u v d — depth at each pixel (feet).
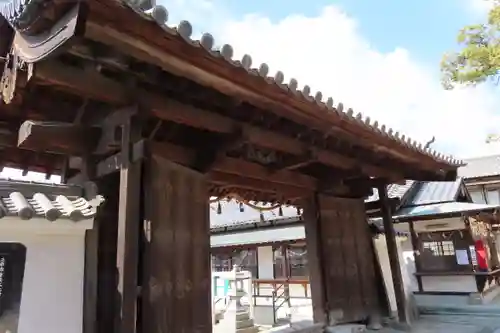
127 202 9.95
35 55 7.41
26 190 10.77
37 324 9.46
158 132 12.87
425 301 37.32
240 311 35.17
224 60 8.64
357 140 14.83
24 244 9.67
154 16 7.07
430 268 40.19
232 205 50.96
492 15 23.15
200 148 13.80
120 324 9.25
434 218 38.34
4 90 9.11
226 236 46.80
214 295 36.70
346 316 20.58
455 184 41.06
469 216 37.06
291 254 46.24
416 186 43.14
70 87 8.78
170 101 10.75
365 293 22.49
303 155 15.43
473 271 37.55
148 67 8.94
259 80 9.66
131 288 9.61
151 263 10.55
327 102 12.20
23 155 13.96
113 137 10.85
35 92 9.89
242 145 13.04
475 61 23.89
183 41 7.77
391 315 23.89
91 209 10.56
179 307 11.48
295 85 10.81
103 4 6.37
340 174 20.74
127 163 10.14
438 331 22.99
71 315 10.00
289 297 41.75
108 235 11.68
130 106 10.05
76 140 11.18
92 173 11.94
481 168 68.18
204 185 13.98
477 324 25.14
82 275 10.41
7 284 9.29
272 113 12.02
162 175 11.56
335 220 21.84
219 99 10.67
